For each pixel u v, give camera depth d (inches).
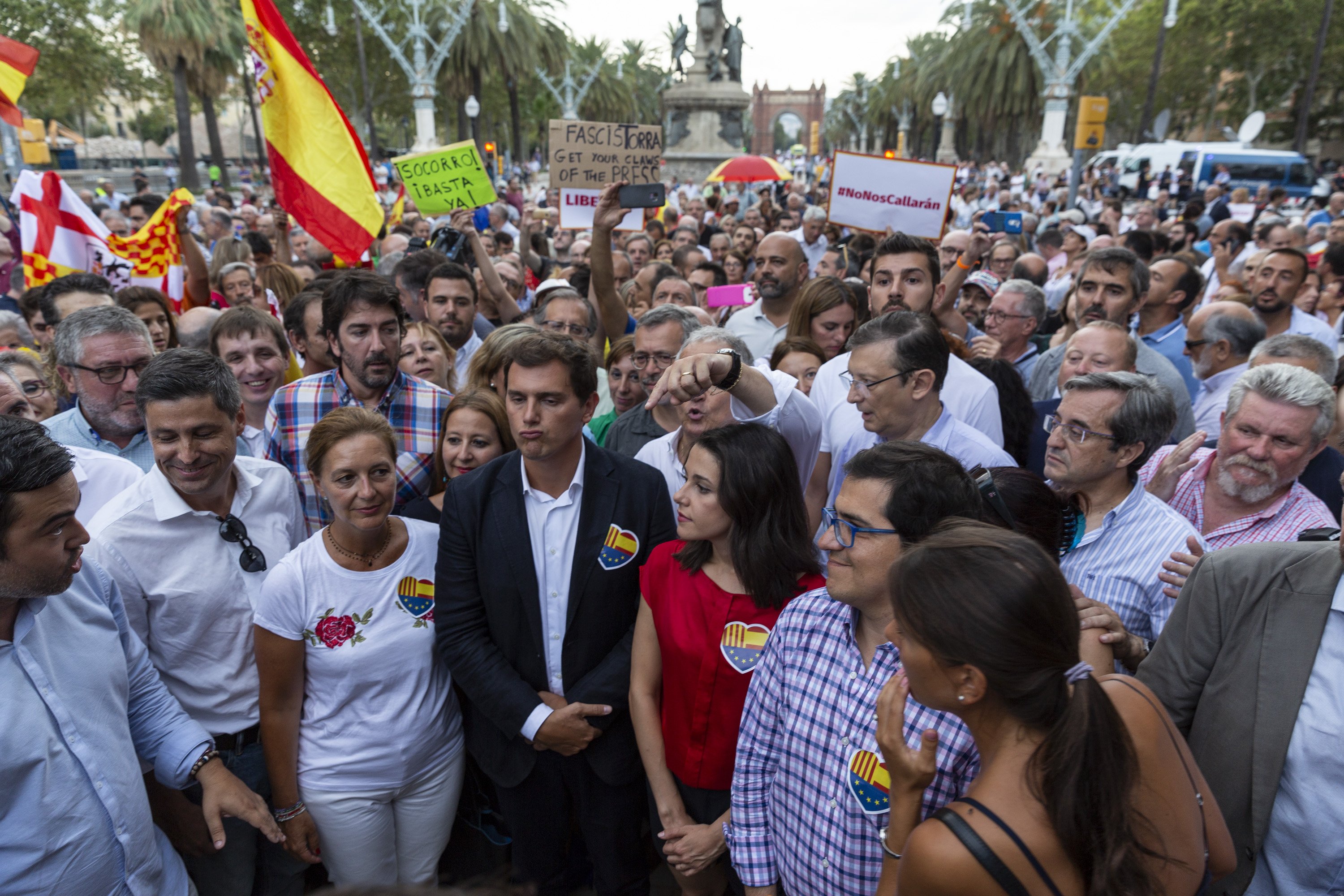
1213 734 76.5
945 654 52.9
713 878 98.3
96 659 80.0
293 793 98.2
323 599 95.7
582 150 234.4
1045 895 49.1
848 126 3496.6
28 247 210.1
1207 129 1707.7
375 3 1461.6
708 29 1273.4
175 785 89.9
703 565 93.8
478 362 122.6
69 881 76.2
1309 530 93.5
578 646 100.1
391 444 94.3
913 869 51.8
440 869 119.2
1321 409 98.7
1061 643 52.0
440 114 1862.7
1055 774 50.3
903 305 161.8
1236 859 66.5
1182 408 162.2
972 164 1573.6
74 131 1927.9
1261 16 1300.4
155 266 217.9
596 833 104.0
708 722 91.5
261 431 141.3
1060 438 100.3
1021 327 196.1
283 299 239.5
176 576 96.6
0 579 68.7
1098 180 974.4
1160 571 95.0
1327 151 1514.5
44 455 69.4
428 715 101.3
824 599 80.0
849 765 72.6
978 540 54.6
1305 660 71.9
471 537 99.0
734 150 1317.7
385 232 415.8
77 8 1216.2
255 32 208.1
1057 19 1168.2
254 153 2630.4
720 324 255.4
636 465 103.9
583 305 170.6
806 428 109.6
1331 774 70.2
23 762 72.8
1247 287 235.0
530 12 1508.4
